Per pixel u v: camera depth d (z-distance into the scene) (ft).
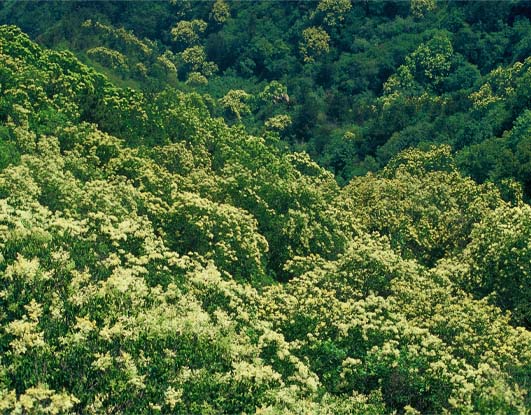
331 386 76.95
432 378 74.64
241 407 58.59
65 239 73.77
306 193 146.82
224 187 140.15
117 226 89.45
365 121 355.77
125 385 54.03
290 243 134.00
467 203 168.86
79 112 162.91
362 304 87.86
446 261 126.41
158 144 172.35
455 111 298.15
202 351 61.67
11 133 128.98
